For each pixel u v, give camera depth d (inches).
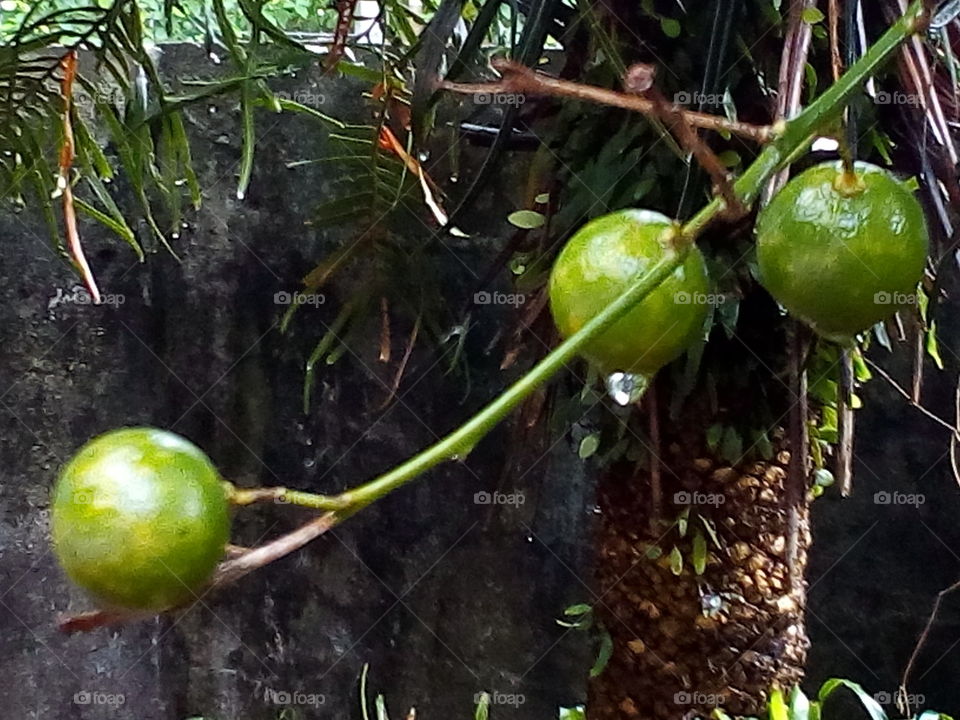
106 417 22.7
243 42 20.7
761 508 14.7
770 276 7.6
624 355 7.1
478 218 22.4
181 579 6.3
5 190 17.5
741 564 14.8
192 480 6.4
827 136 7.3
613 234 7.1
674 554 14.7
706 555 14.7
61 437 22.3
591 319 6.9
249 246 23.1
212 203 22.8
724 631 14.8
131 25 15.4
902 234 7.3
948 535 23.1
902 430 23.1
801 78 10.2
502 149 13.9
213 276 23.1
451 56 17.5
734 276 13.4
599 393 14.6
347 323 23.3
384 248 19.1
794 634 15.3
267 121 22.6
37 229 21.8
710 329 13.1
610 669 15.7
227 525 6.5
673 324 7.0
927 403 22.8
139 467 6.3
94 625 6.4
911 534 23.3
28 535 22.1
